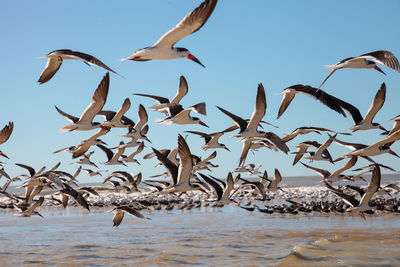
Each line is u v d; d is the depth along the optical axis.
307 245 20.28
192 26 11.08
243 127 18.94
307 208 36.16
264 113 18.44
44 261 18.69
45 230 28.03
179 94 22.47
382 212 33.84
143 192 65.31
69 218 35.03
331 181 23.31
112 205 45.28
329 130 19.20
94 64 13.43
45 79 14.38
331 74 16.30
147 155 26.48
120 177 31.67
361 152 17.70
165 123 19.77
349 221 30.00
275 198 51.91
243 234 25.25
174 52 12.07
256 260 18.02
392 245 20.23
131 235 25.72
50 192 62.50
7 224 31.39
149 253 20.11
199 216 35.75
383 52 14.12
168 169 16.86
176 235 25.44
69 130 17.52
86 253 20.33
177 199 50.41
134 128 25.33
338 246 20.12
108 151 30.81
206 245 21.89
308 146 24.00
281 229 26.88
